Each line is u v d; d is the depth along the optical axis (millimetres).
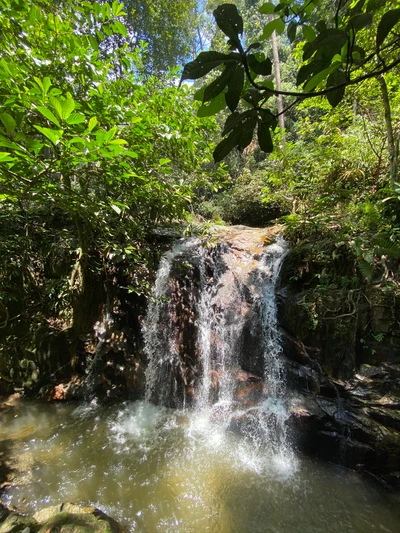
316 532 2414
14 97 1460
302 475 2998
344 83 666
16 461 3121
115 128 1305
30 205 4828
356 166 4422
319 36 661
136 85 2938
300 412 3271
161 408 4242
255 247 4938
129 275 4895
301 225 4387
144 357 4586
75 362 4645
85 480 2908
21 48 2057
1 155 1190
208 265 4844
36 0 2221
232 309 4258
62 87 2389
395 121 4320
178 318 4605
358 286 3467
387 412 2926
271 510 2604
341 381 3297
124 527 2357
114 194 3625
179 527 2449
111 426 3820
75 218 3945
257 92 740
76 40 2264
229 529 2438
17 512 2477
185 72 666
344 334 3396
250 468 3092
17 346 4645
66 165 1767
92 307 4926
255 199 7637
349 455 3049
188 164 3828
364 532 2412
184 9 7961
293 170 5129
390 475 2838
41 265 5176
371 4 759
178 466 3113
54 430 3717
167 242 5406
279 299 3955
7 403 4242
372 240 3209
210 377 4168
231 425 3697
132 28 7539
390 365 3100
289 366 3635
